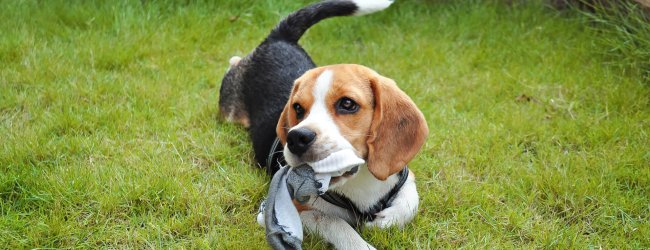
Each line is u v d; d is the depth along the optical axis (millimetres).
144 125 1809
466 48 2117
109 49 2018
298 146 1494
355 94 1522
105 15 2135
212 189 1669
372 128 1537
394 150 1541
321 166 1490
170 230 1600
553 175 1707
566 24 2148
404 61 2062
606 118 1869
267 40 1850
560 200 1668
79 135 1772
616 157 1754
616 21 2057
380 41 2154
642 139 1799
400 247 1580
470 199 1665
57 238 1582
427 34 2184
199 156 1754
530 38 2115
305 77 1561
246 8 2295
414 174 1711
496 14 2238
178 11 2199
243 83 1821
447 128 1835
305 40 2143
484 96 1945
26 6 2131
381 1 1842
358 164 1498
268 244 1522
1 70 1928
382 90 1538
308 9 1856
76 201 1632
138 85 1914
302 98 1540
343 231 1555
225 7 2285
